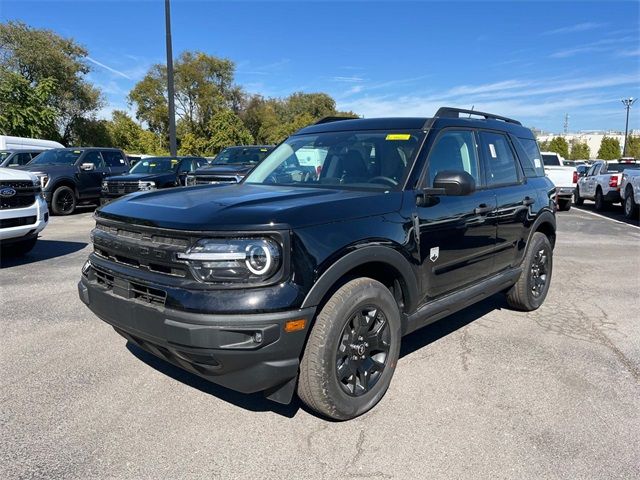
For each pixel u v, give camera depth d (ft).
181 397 11.20
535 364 13.24
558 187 56.70
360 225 9.99
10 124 102.63
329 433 9.87
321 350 9.44
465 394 11.53
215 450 9.26
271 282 8.65
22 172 24.82
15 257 26.37
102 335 14.87
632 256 28.53
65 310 17.17
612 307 18.45
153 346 9.74
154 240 9.41
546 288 18.15
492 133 15.39
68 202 48.65
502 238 14.82
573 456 9.20
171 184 47.19
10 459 8.88
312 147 13.85
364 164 12.49
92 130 143.54
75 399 11.07
